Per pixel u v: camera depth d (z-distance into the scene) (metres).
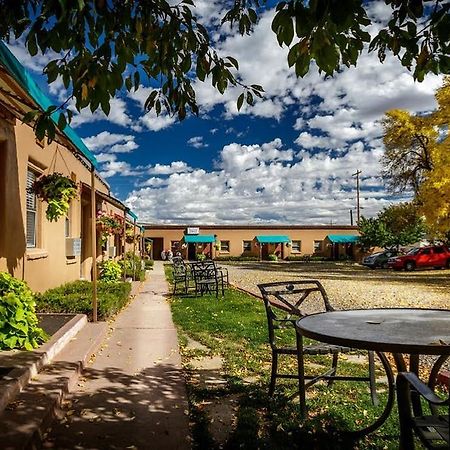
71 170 11.45
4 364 4.45
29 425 3.29
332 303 12.28
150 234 48.38
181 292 14.36
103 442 3.39
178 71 3.53
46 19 2.58
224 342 6.82
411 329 3.29
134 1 2.98
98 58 2.75
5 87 4.82
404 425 2.55
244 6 3.31
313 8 2.25
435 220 23.03
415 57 3.07
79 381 4.79
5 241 6.84
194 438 3.50
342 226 49.53
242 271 28.22
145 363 5.61
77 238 11.20
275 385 4.73
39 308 7.71
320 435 3.50
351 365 5.55
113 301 8.63
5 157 6.86
